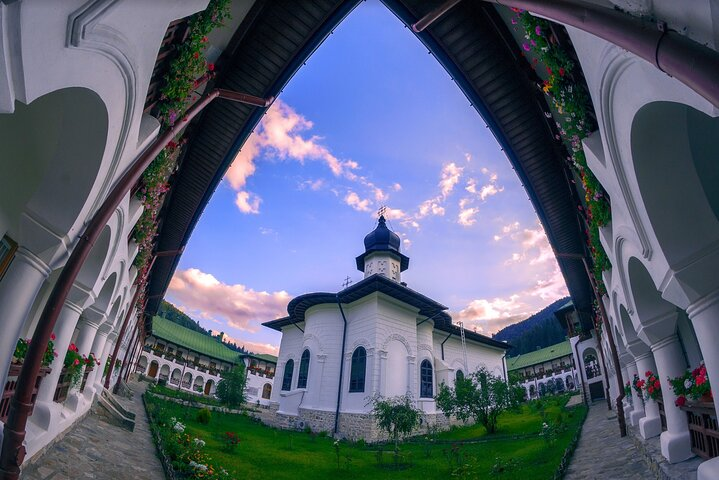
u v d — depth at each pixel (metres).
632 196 4.83
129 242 8.98
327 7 7.35
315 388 20.97
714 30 2.27
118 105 4.32
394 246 28.78
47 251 4.56
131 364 28.27
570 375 50.47
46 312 4.04
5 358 4.27
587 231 10.06
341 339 21.50
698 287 4.39
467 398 17.72
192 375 51.25
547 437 12.51
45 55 2.77
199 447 9.53
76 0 2.90
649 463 7.41
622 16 2.81
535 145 9.45
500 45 7.84
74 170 4.44
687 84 2.25
